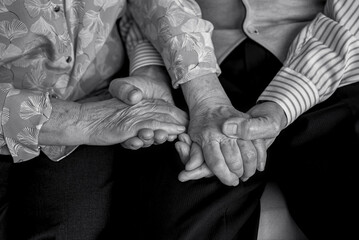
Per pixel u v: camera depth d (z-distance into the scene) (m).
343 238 1.18
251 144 1.18
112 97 1.33
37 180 1.27
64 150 1.29
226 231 1.19
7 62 1.28
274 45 1.35
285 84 1.25
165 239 1.18
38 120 1.20
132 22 1.44
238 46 1.38
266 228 1.27
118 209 1.27
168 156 1.23
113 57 1.41
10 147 1.22
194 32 1.29
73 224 1.23
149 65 1.38
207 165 1.18
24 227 1.24
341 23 1.27
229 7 1.38
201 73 1.27
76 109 1.24
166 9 1.31
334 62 1.25
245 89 1.36
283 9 1.36
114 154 1.31
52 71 1.31
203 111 1.24
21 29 1.24
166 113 1.23
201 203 1.19
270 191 1.29
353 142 1.20
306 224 1.24
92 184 1.27
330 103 1.25
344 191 1.18
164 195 1.20
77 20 1.29
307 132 1.23
